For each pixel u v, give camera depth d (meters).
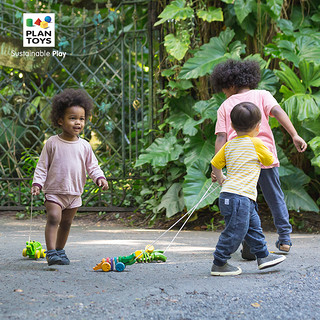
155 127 10.66
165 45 9.80
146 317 3.04
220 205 4.56
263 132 5.49
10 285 3.99
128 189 10.86
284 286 3.98
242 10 9.53
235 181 4.53
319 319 3.08
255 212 4.65
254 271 4.72
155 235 8.22
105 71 11.45
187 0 10.30
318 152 8.52
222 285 3.99
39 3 11.39
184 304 3.36
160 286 3.94
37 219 10.41
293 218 9.23
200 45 10.28
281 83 9.47
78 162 5.29
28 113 11.71
